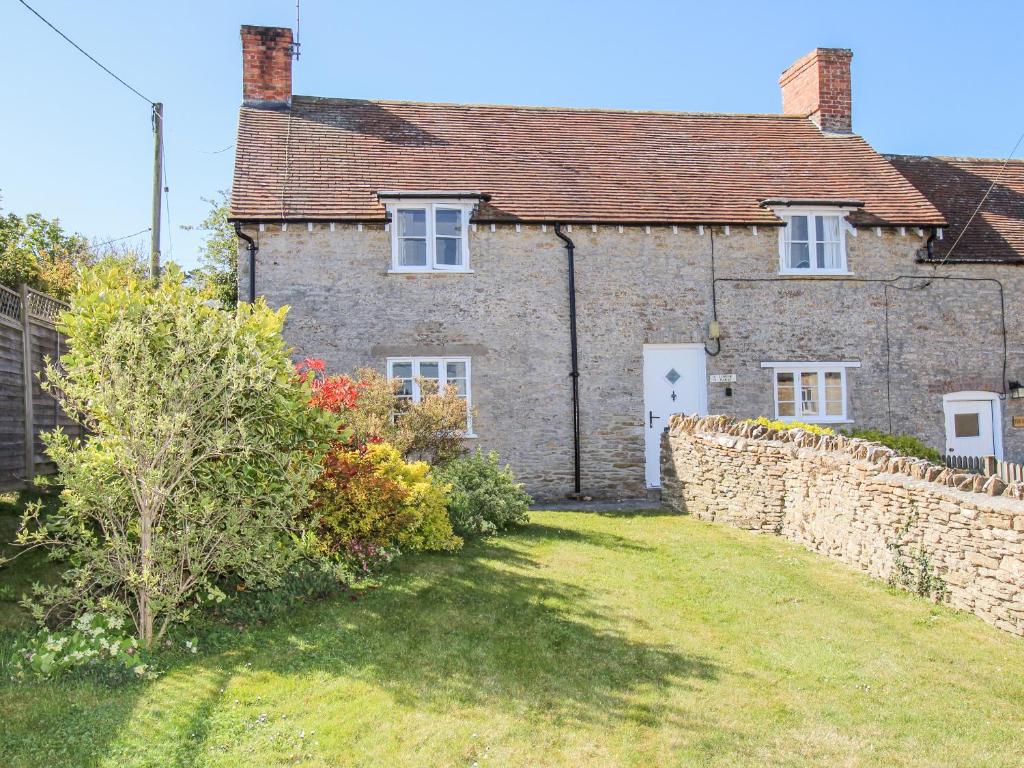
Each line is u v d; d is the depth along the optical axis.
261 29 18.25
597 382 16.25
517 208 16.31
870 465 9.79
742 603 8.44
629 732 5.46
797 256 17.25
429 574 9.07
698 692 6.14
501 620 7.61
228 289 26.70
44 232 30.16
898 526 9.17
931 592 8.65
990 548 7.89
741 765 5.09
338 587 8.34
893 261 17.28
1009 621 7.62
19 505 10.70
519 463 15.95
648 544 11.16
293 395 7.52
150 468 6.36
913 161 21.14
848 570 9.87
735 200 17.38
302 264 15.48
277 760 4.94
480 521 11.35
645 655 6.85
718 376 16.56
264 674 6.14
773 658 6.89
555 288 16.23
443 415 12.49
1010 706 6.07
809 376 16.91
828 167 18.97
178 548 6.73
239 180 15.92
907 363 17.17
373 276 15.68
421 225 16.08
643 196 17.17
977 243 18.06
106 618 6.52
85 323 6.54
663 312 16.52
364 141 17.67
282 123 17.73
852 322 17.06
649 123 20.06
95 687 5.72
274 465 7.32
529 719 5.59
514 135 18.80
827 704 6.01
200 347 6.58
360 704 5.70
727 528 12.51
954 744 5.45
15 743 4.93
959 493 8.38
